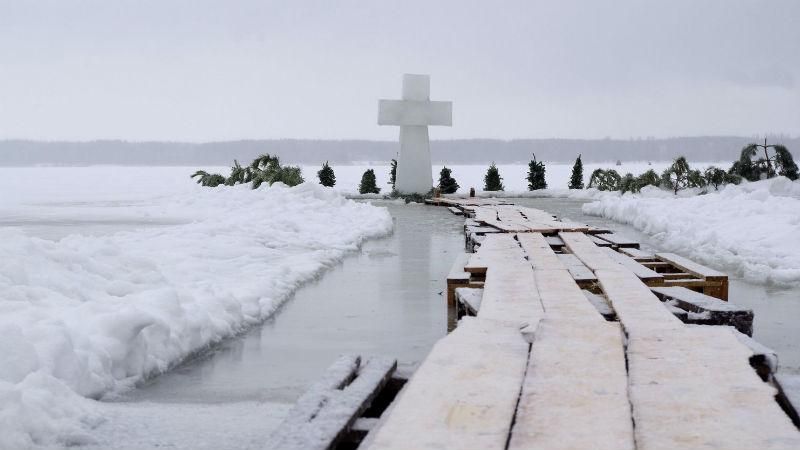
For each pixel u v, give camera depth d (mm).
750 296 7816
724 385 2945
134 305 5316
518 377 3080
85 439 3564
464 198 26094
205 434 3701
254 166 24734
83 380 4254
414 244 12727
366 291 8125
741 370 3176
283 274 8383
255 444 3531
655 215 15195
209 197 17953
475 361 3334
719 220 14023
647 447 2295
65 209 17703
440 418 2588
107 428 3752
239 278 7941
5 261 5742
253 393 4527
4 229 6402
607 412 2635
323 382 3244
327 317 6781
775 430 2430
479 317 4469
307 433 2598
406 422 2553
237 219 14094
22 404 3492
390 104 26453
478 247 9805
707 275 6863
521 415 2607
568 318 4402
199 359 5359
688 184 24531
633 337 3859
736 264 10156
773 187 22844
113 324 4711
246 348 5668
